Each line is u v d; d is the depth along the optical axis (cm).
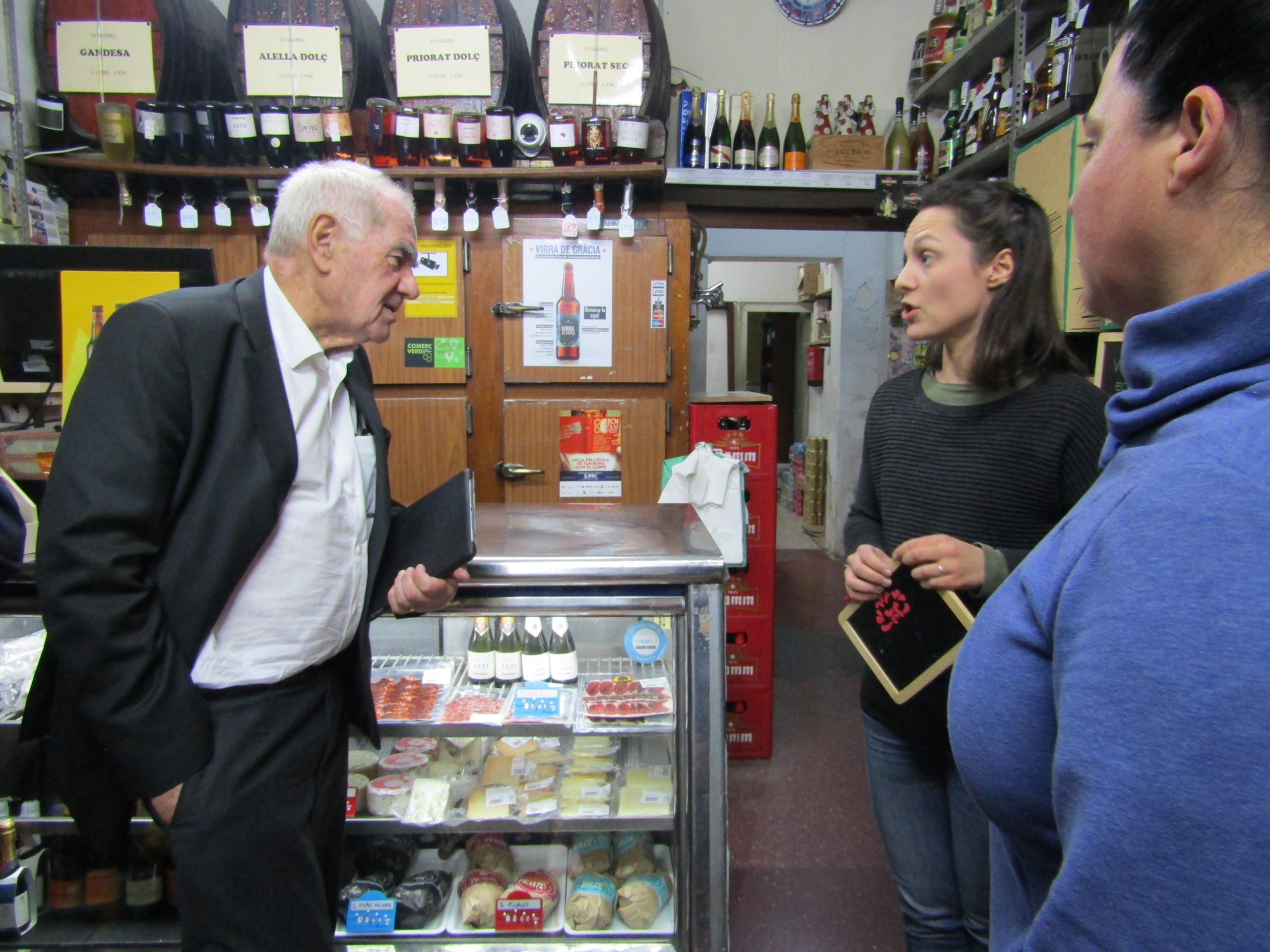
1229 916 34
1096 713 39
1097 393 116
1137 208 46
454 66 256
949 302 123
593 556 139
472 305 267
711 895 146
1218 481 38
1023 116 286
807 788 267
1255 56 41
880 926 197
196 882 101
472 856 172
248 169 245
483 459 273
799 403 922
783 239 498
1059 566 46
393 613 123
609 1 262
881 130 441
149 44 252
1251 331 41
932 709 127
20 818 156
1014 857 60
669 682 170
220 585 101
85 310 158
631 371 272
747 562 271
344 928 157
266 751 108
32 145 251
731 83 436
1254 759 34
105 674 93
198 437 100
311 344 107
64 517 91
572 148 249
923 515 129
